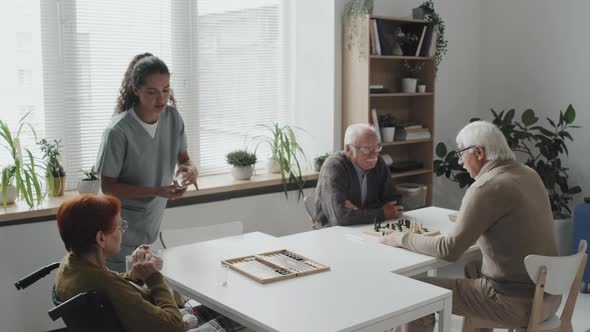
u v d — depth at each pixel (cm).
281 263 241
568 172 510
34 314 345
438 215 335
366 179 334
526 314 241
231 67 455
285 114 490
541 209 247
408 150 511
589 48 487
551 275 231
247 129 470
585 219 411
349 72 455
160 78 269
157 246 384
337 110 462
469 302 254
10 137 331
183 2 425
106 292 177
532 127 486
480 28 560
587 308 391
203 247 271
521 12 529
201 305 244
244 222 429
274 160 457
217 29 445
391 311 193
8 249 332
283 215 450
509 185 242
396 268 240
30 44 364
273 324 183
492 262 249
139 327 179
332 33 452
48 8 367
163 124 290
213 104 449
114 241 188
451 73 539
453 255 248
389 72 488
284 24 482
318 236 291
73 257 184
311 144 480
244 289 215
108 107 396
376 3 471
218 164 456
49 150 356
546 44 514
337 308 196
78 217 179
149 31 411
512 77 540
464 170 508
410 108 507
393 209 319
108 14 391
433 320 259
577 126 498
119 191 273
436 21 480
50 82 372
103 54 391
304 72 478
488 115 562
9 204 344
